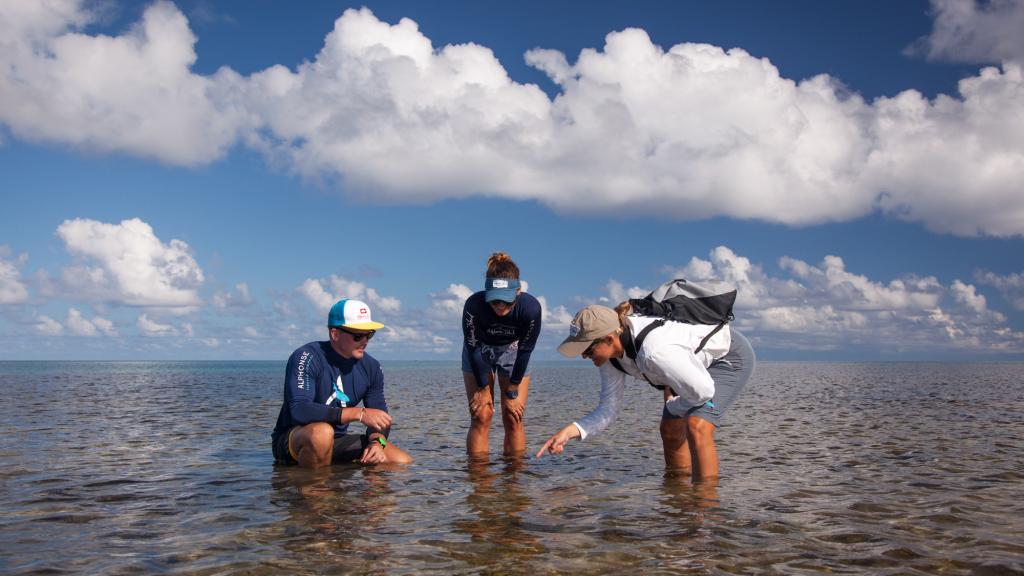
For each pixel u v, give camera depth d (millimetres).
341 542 3570
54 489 4973
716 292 5051
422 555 3336
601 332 4652
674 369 4656
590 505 4434
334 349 6328
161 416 10570
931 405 13125
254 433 8430
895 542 3574
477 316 6566
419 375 39594
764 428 9070
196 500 4598
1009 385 22500
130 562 3246
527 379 7031
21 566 3184
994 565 3195
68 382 24844
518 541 3584
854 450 7004
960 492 4852
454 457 6578
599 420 5117
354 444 6219
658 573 3080
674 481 5301
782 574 3068
